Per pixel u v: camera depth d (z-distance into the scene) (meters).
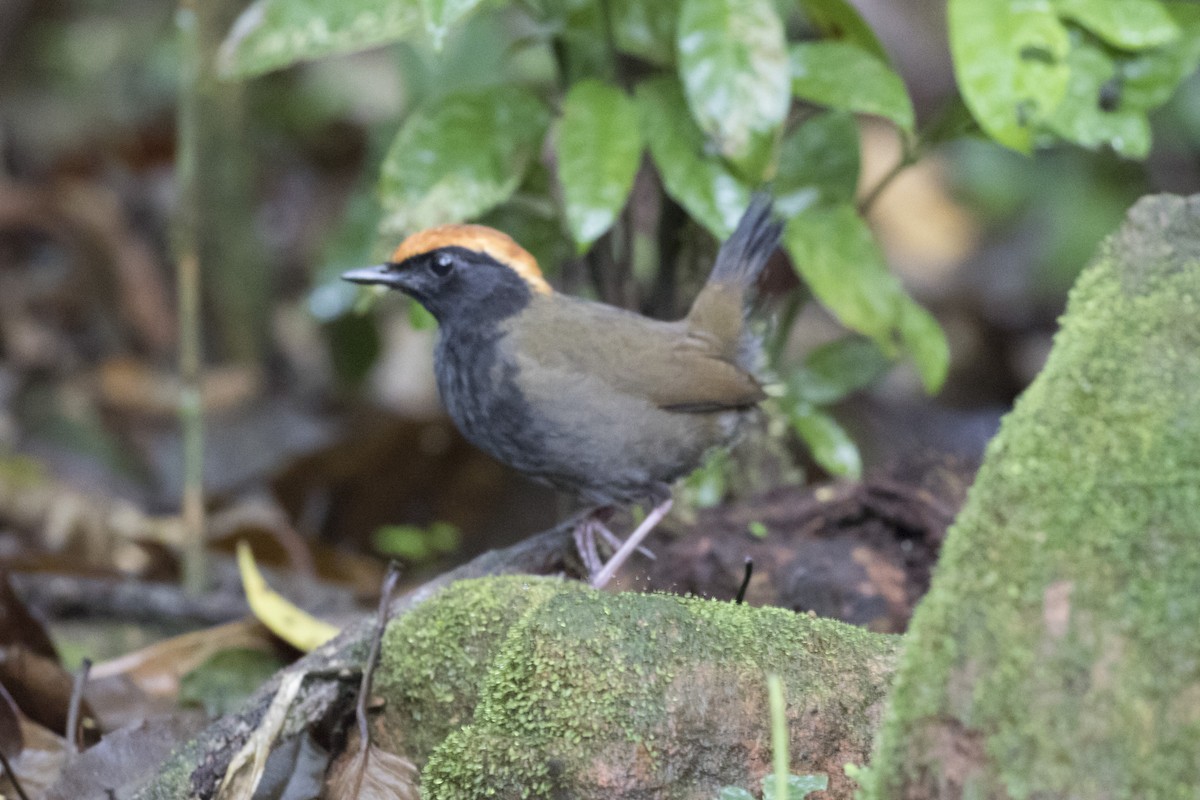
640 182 11.59
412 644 6.80
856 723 6.25
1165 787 4.73
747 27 8.76
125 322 18.98
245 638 9.67
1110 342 5.16
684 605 6.48
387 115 19.56
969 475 10.08
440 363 9.04
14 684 8.38
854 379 11.15
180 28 11.38
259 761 6.50
